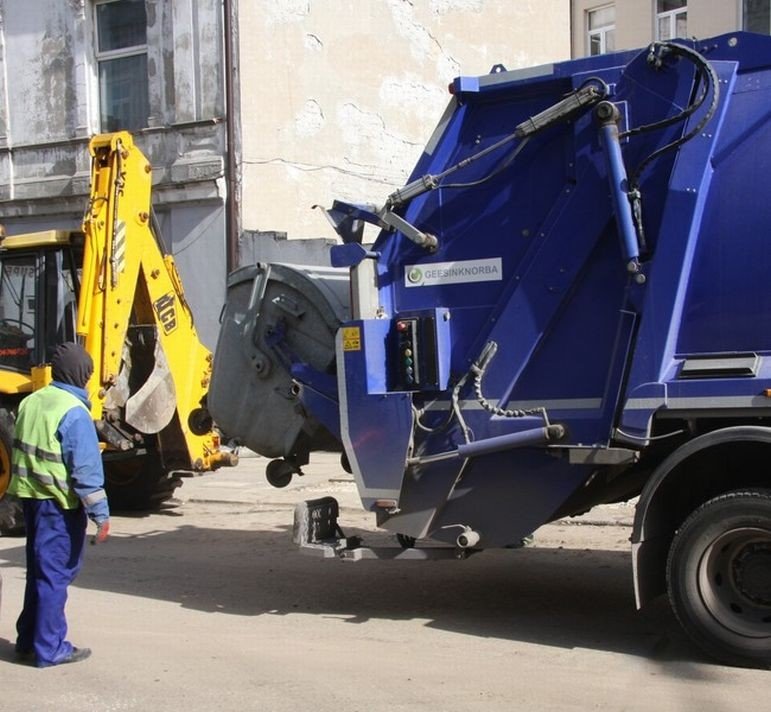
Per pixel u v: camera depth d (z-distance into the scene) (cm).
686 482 580
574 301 605
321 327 725
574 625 658
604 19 2241
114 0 1811
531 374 615
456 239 642
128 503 1159
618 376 585
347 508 1107
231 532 1029
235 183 1706
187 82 1728
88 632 668
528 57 2134
